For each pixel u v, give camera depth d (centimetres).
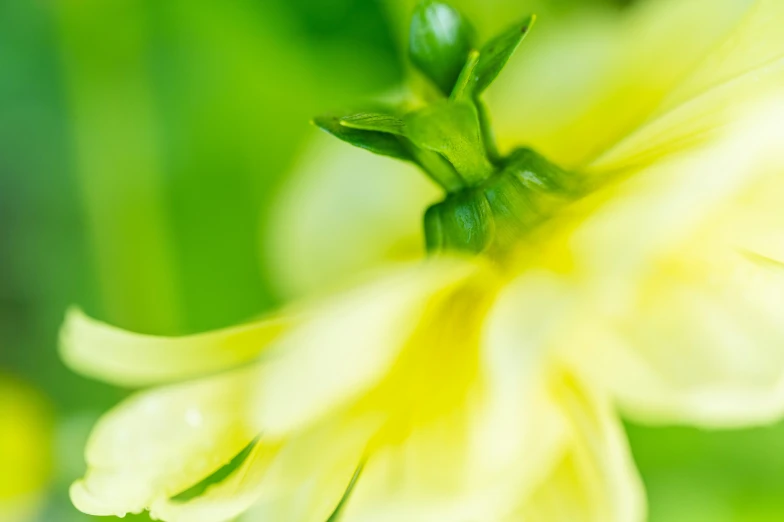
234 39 34
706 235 23
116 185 34
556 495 24
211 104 34
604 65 29
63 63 35
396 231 30
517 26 24
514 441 22
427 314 24
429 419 24
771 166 23
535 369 22
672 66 28
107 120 34
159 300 34
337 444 23
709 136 23
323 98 34
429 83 25
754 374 22
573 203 24
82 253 42
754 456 33
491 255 24
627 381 23
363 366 23
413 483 23
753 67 23
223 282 34
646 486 33
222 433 24
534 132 29
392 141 24
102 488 23
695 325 23
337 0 33
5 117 43
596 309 23
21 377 38
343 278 31
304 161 31
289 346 22
